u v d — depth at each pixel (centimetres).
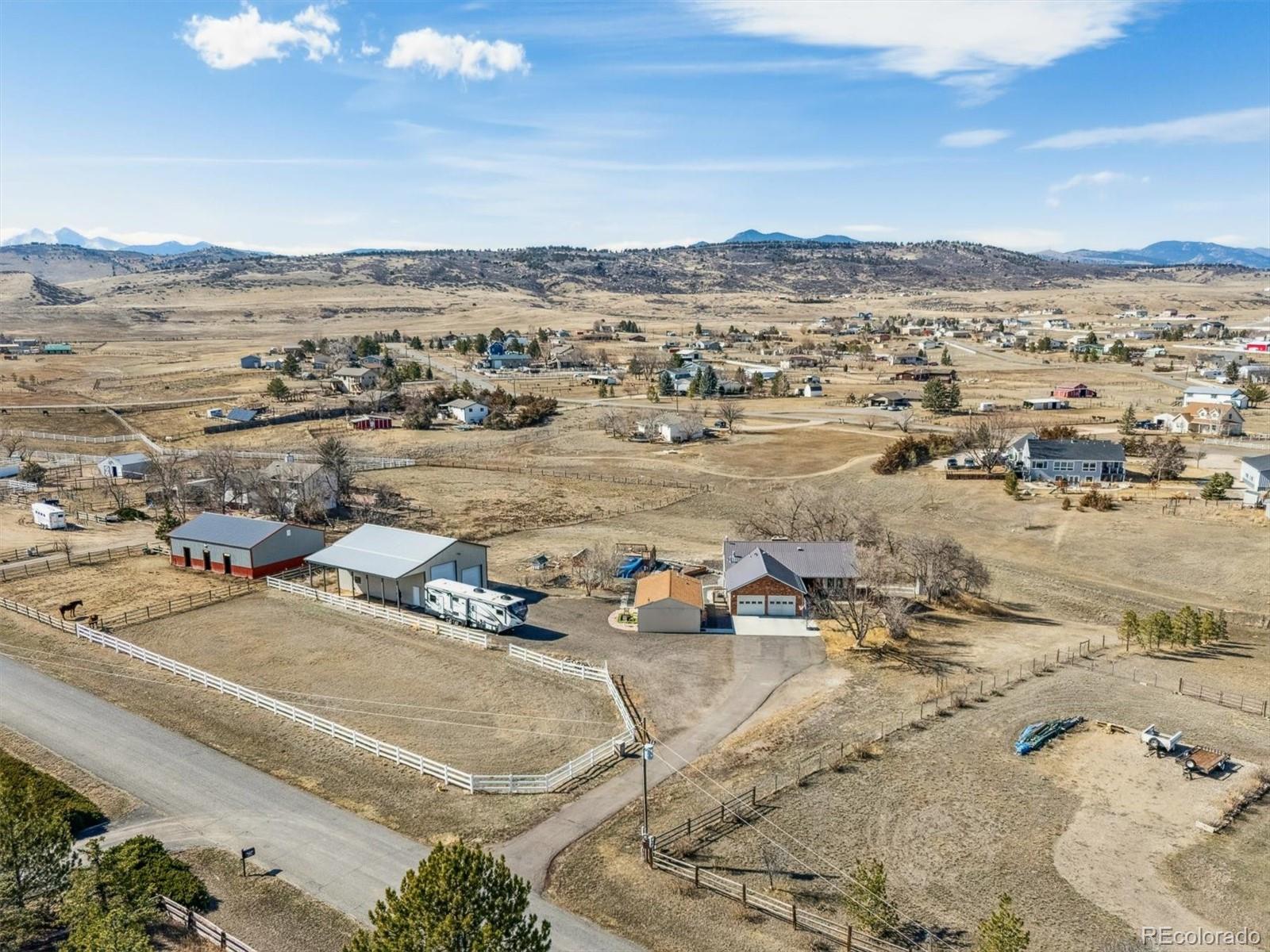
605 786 3703
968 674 4969
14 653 5128
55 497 9619
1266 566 6800
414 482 10306
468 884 2148
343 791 3634
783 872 3125
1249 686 4828
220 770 3781
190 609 6009
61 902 2717
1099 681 4881
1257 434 12169
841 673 4966
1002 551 7681
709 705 4531
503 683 4788
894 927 2808
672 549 7662
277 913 2844
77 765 3806
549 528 8394
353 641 5409
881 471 10288
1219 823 3459
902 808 3562
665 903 2930
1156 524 7956
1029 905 2966
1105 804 3606
